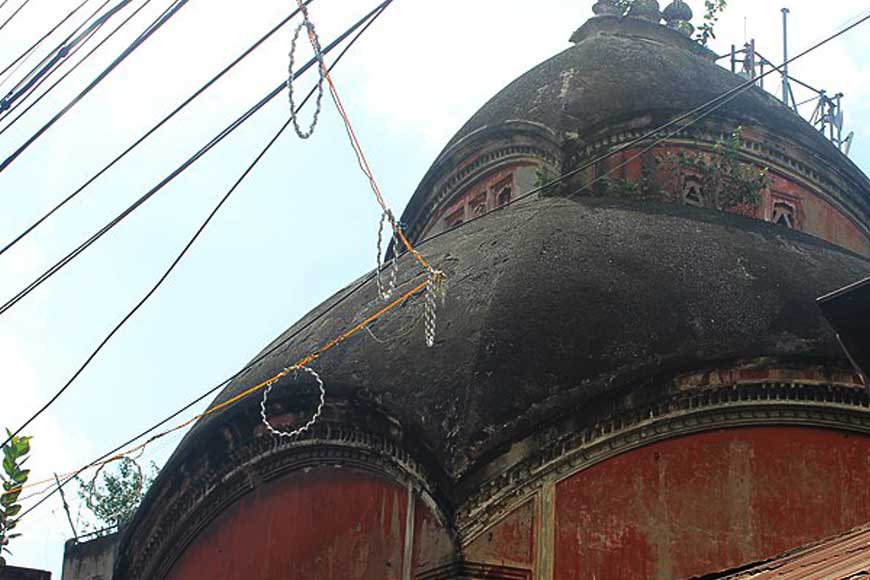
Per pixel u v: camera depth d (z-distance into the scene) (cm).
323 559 1048
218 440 1148
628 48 1539
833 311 702
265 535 1107
